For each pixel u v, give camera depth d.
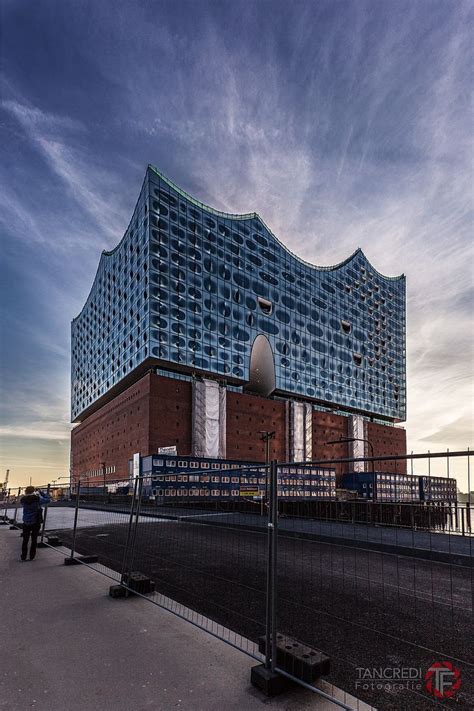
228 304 80.75
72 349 121.81
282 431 81.12
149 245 70.81
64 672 3.58
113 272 89.69
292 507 7.82
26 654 3.95
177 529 8.92
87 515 22.50
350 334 108.94
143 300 70.94
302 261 100.94
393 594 6.46
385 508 6.12
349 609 5.71
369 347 114.12
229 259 83.62
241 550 9.91
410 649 4.33
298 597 6.31
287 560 9.08
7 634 4.46
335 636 4.70
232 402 73.88
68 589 6.35
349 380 104.75
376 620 5.25
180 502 8.79
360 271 118.62
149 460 40.16
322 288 104.31
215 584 7.11
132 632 4.51
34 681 3.42
